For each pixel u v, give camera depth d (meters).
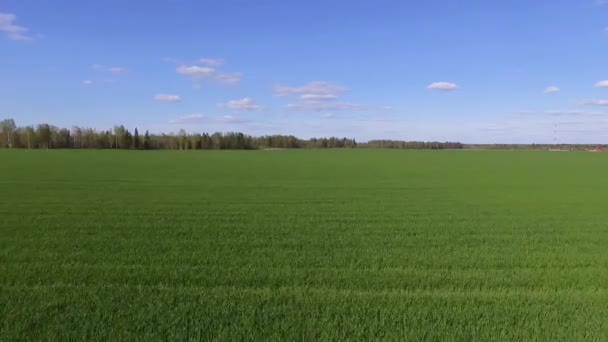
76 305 8.16
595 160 78.19
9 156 73.75
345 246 13.56
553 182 37.50
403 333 7.16
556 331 7.26
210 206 22.09
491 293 9.16
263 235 15.09
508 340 6.95
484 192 29.89
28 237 14.30
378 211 21.05
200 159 74.25
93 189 29.23
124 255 12.05
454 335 7.10
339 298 8.74
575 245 14.05
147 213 19.56
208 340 6.84
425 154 105.25
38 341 6.70
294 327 7.32
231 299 8.64
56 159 66.25
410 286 9.60
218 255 12.19
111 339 6.81
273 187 32.12
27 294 8.74
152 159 71.50
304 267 11.05
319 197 26.45
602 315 7.94
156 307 8.15
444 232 16.03
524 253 12.85
